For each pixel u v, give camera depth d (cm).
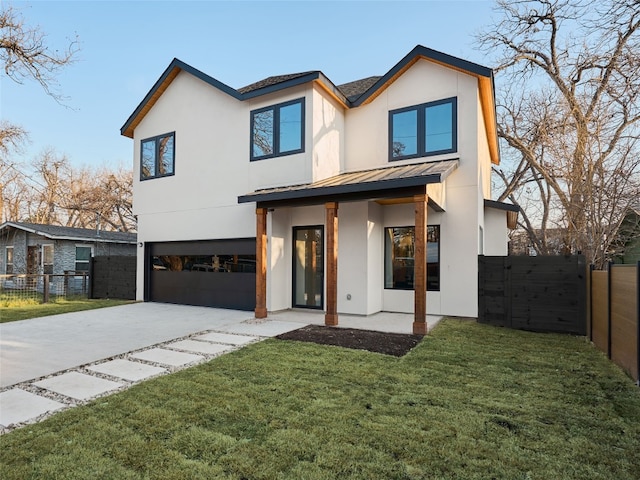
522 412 383
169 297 1306
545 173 1509
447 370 521
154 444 321
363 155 1115
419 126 1031
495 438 329
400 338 717
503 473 277
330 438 328
